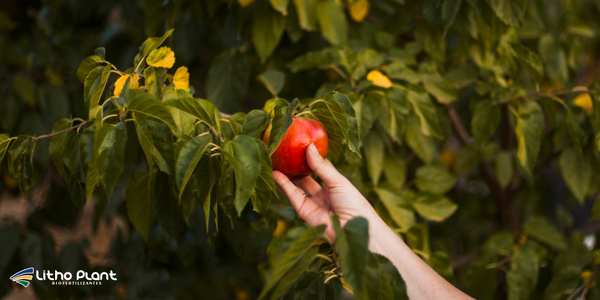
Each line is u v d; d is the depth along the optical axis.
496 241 1.50
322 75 1.49
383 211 1.26
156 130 0.68
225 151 0.63
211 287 1.71
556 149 1.57
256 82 1.45
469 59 1.58
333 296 0.77
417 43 1.45
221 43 1.53
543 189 2.38
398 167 1.41
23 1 2.46
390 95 1.08
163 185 0.99
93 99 0.73
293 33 1.28
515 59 1.31
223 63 1.30
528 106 1.21
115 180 0.63
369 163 1.22
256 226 1.28
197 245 1.52
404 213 1.21
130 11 2.02
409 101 1.14
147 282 1.63
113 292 1.67
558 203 2.42
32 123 1.65
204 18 1.35
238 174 0.60
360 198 0.87
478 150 1.73
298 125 0.81
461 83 1.28
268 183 0.70
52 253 1.59
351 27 1.56
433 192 1.36
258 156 0.62
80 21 2.40
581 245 1.31
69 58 1.92
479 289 1.46
